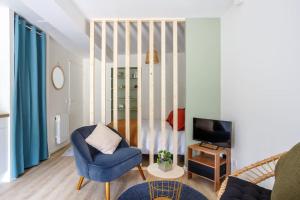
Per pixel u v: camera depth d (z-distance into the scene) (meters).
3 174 2.56
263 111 1.99
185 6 2.62
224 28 2.87
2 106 2.56
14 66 2.63
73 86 4.98
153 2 2.51
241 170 1.58
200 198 2.18
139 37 3.02
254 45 2.14
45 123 3.41
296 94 1.56
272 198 1.18
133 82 5.25
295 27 1.57
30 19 2.88
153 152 3.04
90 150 2.41
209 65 2.99
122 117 5.31
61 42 4.07
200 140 2.75
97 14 2.87
